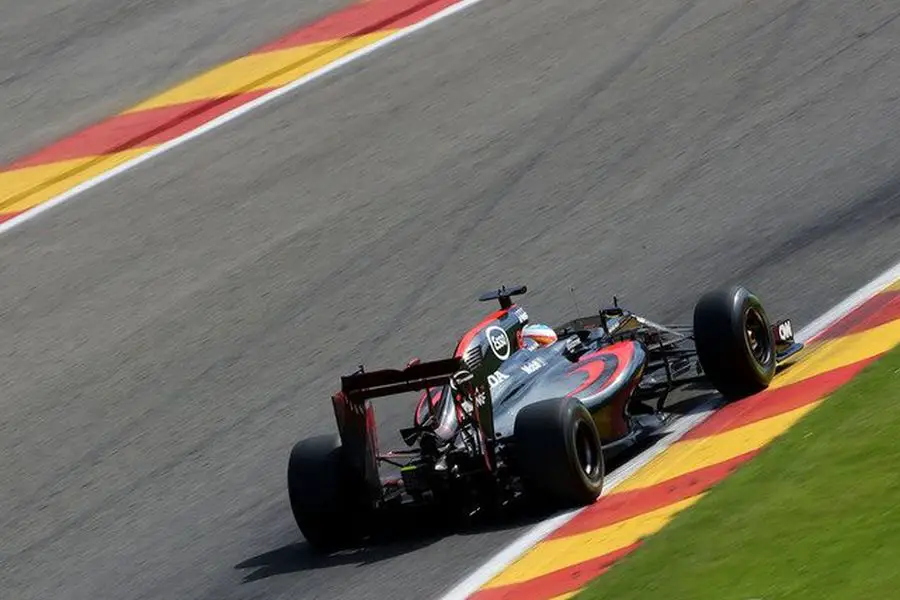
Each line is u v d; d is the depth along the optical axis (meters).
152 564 41.69
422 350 53.00
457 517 38.34
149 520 44.94
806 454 34.56
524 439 36.28
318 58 82.75
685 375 45.69
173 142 76.88
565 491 36.47
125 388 55.12
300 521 38.38
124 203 71.62
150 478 47.91
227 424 50.66
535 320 53.12
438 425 37.25
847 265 50.78
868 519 29.38
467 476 37.06
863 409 36.25
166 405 53.16
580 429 37.03
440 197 65.00
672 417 42.38
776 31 72.19
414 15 85.44
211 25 90.50
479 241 60.50
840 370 40.59
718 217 57.56
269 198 68.88
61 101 84.88
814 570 27.84
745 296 41.56
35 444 52.28
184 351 57.09
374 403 49.91
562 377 40.03
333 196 67.56
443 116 72.50
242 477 46.41
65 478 49.31
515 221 61.44
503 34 79.62
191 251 65.62
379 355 53.41
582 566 32.50
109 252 67.19
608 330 43.66
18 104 85.56
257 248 64.50
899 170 57.41
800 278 50.78
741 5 75.81
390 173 68.38
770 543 29.88
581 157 65.31
